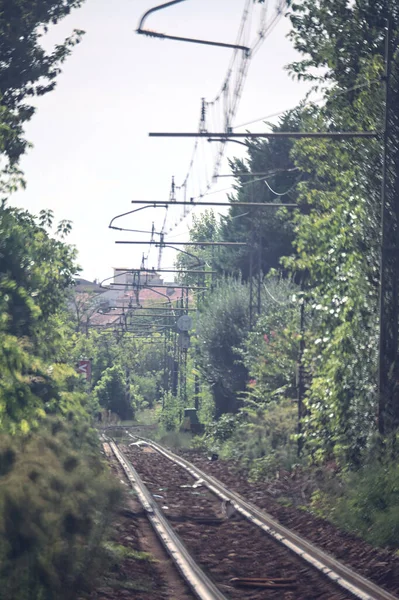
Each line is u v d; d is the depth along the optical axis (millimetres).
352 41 81438
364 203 76188
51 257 77625
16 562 30734
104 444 149000
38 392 64812
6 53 80562
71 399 70688
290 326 100938
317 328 81375
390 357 71250
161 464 114812
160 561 46938
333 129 84000
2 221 72375
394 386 69062
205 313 164000
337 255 76875
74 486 39281
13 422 48844
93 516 39375
